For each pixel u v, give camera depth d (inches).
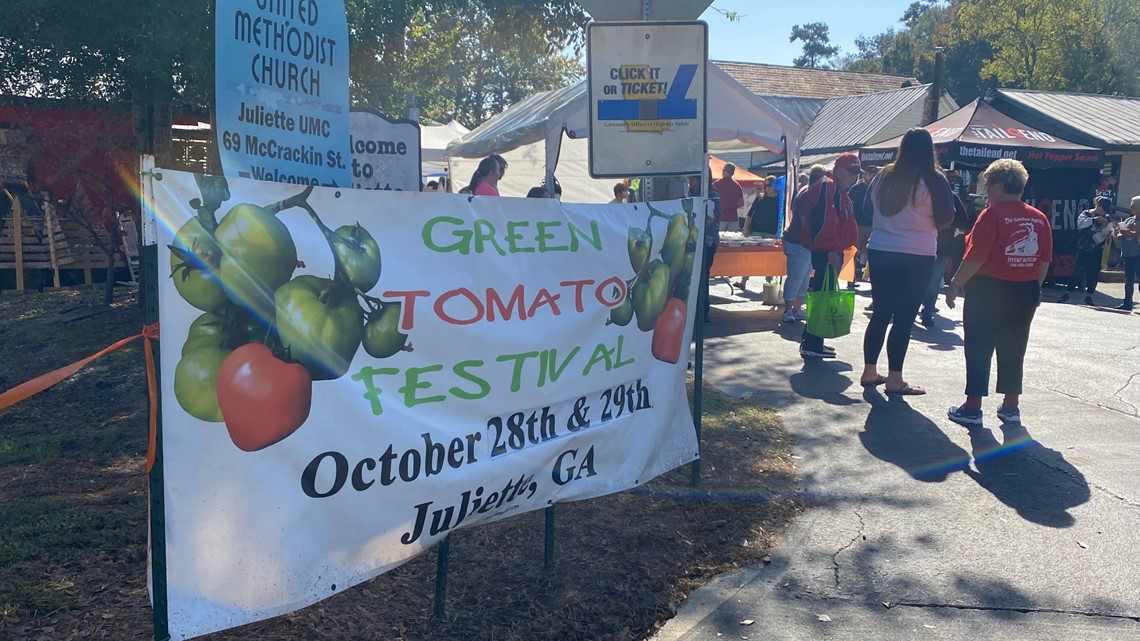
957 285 236.8
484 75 1480.1
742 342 371.6
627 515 180.4
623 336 160.6
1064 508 187.2
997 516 183.2
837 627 142.0
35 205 571.8
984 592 152.3
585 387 151.7
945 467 211.9
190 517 96.0
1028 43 1688.0
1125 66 1717.5
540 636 134.8
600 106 186.1
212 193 95.2
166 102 365.7
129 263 576.4
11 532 162.2
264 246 100.3
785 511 185.6
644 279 165.2
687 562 162.9
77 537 160.4
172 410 93.4
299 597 107.0
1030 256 230.5
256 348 100.2
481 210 128.8
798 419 251.6
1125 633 139.6
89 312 446.0
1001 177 230.4
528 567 156.3
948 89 2314.2
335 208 108.7
